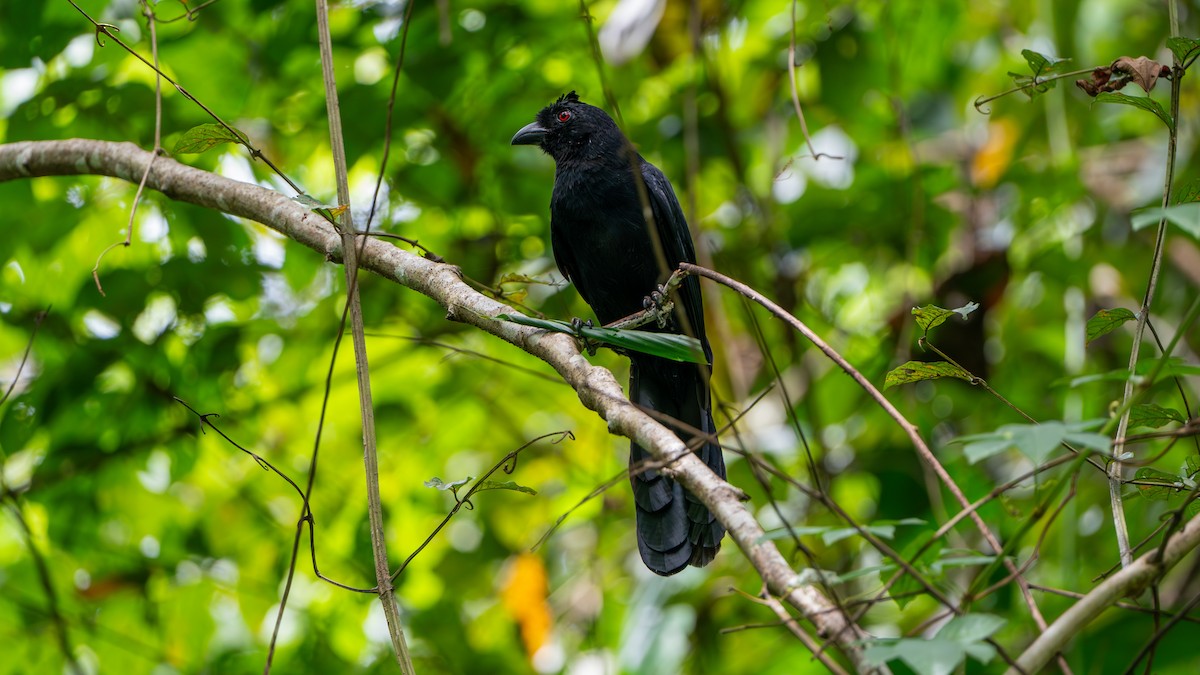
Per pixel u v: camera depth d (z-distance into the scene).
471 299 6.42
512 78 10.78
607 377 5.73
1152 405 5.46
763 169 12.27
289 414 11.83
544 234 11.06
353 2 10.16
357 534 11.38
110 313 10.09
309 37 10.14
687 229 9.45
